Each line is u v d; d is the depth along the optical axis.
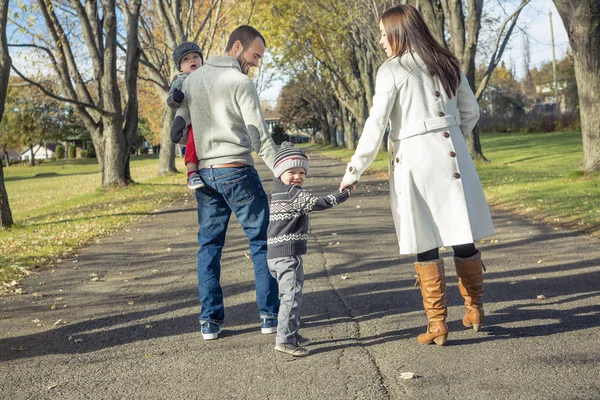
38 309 5.18
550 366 3.25
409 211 3.73
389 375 3.27
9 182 46.12
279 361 3.59
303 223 3.77
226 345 3.97
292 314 3.71
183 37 25.02
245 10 30.44
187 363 3.65
